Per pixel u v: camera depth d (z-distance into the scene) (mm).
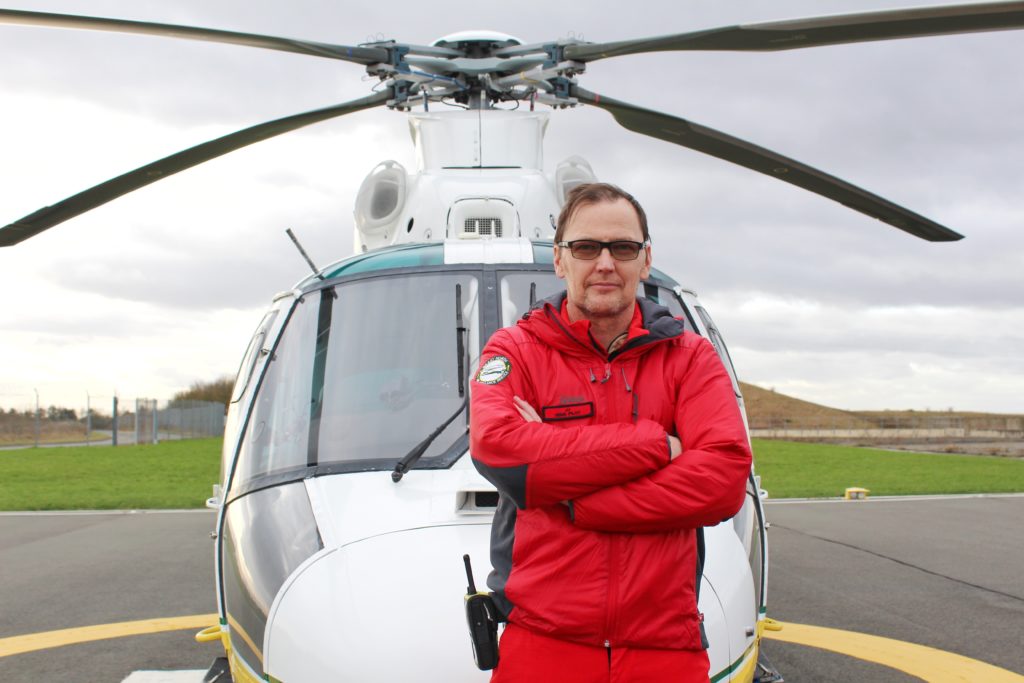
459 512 3137
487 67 6484
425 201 5496
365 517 3199
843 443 33750
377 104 6543
